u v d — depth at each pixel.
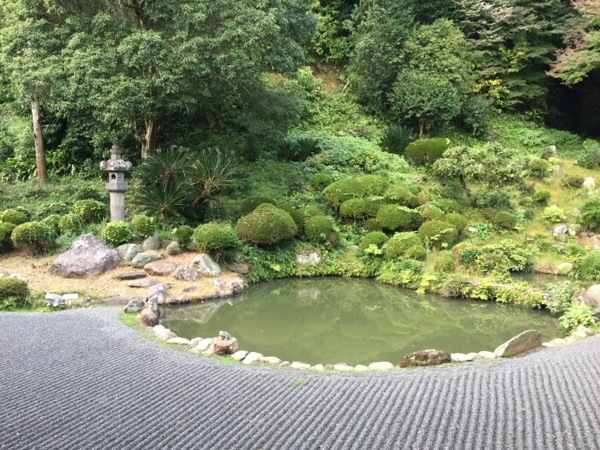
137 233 8.46
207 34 9.07
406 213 10.04
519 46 17.08
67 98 8.59
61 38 9.03
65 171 12.64
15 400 3.29
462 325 6.56
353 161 13.25
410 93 14.97
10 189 10.95
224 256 8.48
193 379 3.79
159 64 8.60
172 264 7.90
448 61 15.27
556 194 12.20
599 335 5.11
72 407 3.20
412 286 8.43
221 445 2.68
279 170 12.47
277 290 8.39
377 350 5.59
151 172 9.38
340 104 16.28
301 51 11.38
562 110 18.80
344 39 17.84
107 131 10.02
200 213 9.93
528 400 3.21
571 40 16.56
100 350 4.45
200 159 9.54
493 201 11.41
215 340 4.85
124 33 8.98
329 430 2.85
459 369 4.07
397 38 15.66
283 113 11.73
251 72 9.45
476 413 3.03
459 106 15.16
